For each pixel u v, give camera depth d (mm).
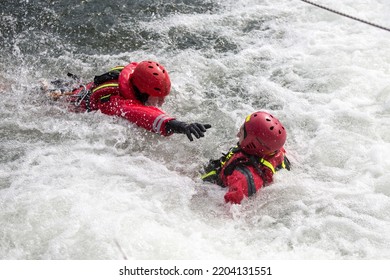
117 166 10289
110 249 8703
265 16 14844
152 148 10852
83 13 14859
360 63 12719
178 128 10250
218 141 11055
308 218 9305
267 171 9359
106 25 14492
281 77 12625
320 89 12148
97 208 9344
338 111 11344
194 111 11805
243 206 9312
